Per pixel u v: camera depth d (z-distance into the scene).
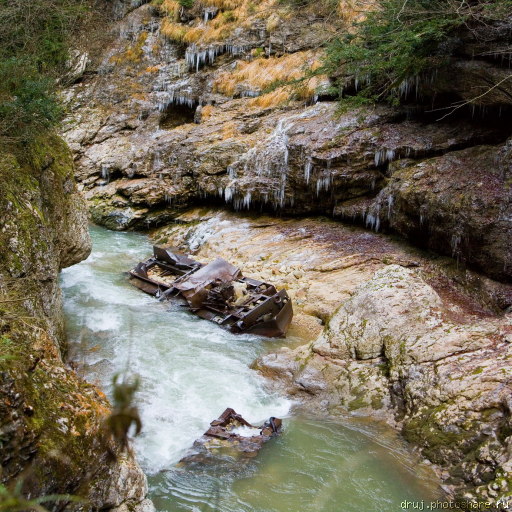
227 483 5.15
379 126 12.78
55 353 3.77
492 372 6.01
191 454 5.52
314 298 9.94
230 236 13.59
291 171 13.49
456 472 5.28
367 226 12.50
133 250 13.93
